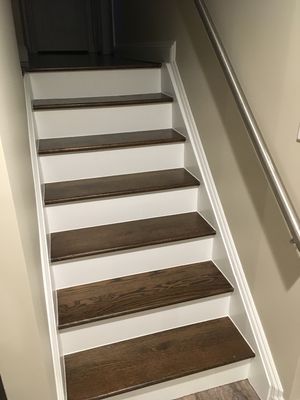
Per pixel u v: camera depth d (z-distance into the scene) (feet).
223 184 5.40
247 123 4.01
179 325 5.42
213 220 5.73
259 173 4.45
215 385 5.13
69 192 5.53
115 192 5.55
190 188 6.03
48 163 5.72
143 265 5.58
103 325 4.94
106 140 6.13
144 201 5.86
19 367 3.24
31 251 3.25
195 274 5.62
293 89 3.56
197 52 5.69
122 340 5.17
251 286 4.95
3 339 3.06
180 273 5.65
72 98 6.76
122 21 9.81
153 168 6.39
